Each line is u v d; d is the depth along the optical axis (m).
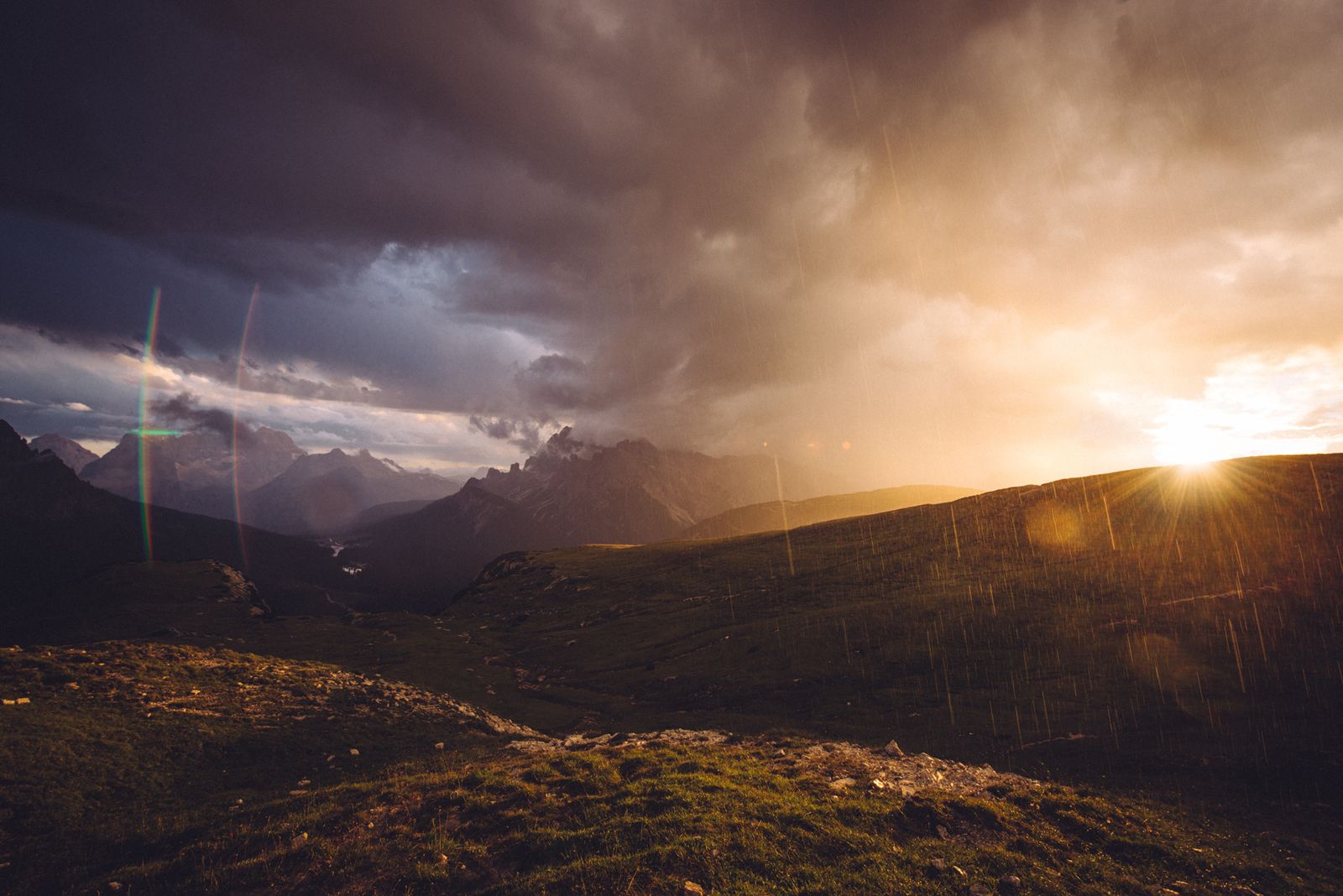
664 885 18.61
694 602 133.12
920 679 65.31
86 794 33.41
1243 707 47.62
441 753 44.62
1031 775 40.91
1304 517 83.81
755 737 42.84
